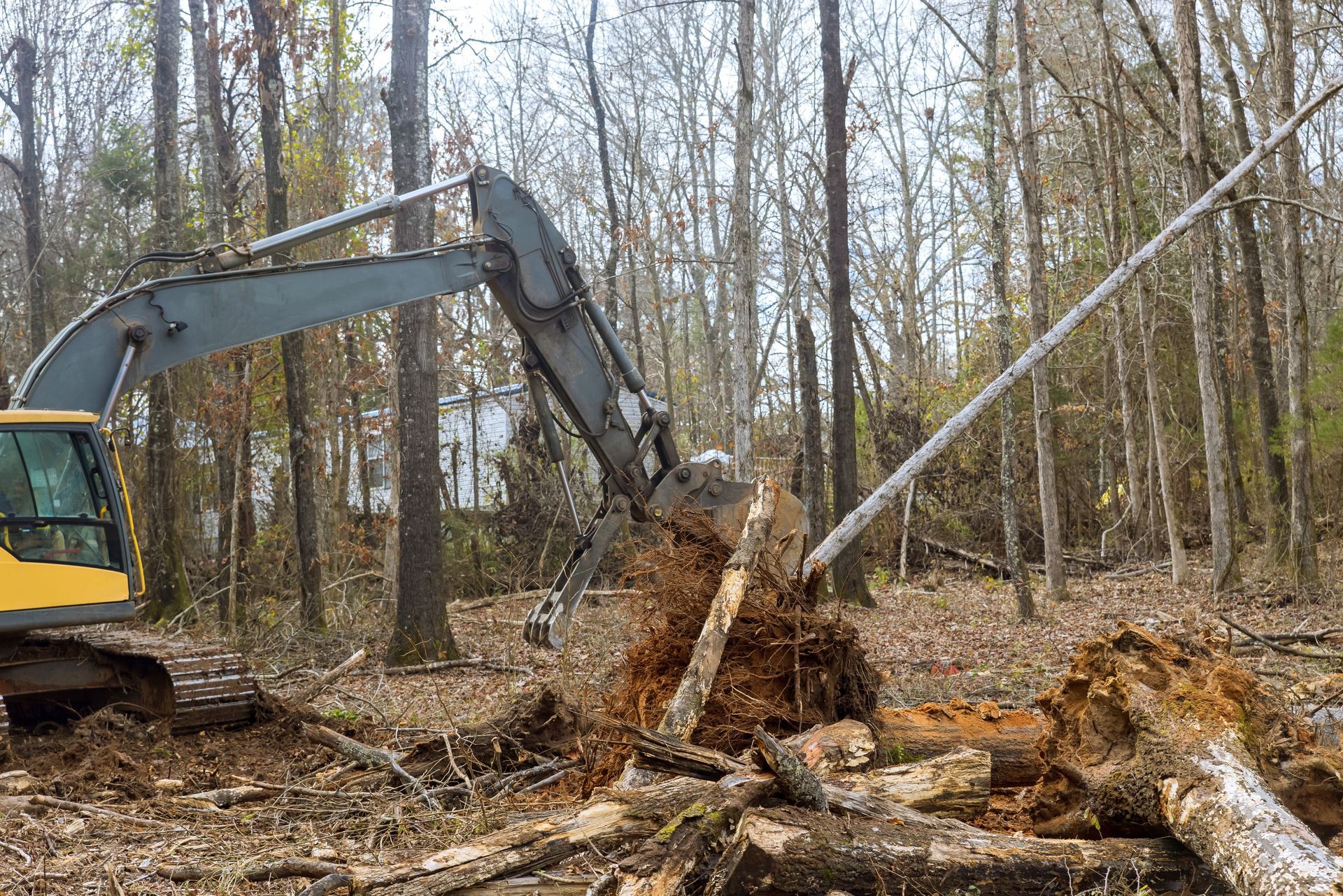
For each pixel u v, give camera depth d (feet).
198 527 80.79
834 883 13.24
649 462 89.40
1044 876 13.96
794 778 14.10
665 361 102.63
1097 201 84.84
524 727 23.39
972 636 48.29
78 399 27.30
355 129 93.76
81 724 27.35
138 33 79.05
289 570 70.33
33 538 26.71
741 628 19.45
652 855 12.92
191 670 28.04
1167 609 55.11
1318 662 35.60
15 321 89.25
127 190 82.38
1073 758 16.57
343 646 50.01
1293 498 56.08
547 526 75.15
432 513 46.93
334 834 19.26
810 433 64.85
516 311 31.09
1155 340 94.63
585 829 14.05
